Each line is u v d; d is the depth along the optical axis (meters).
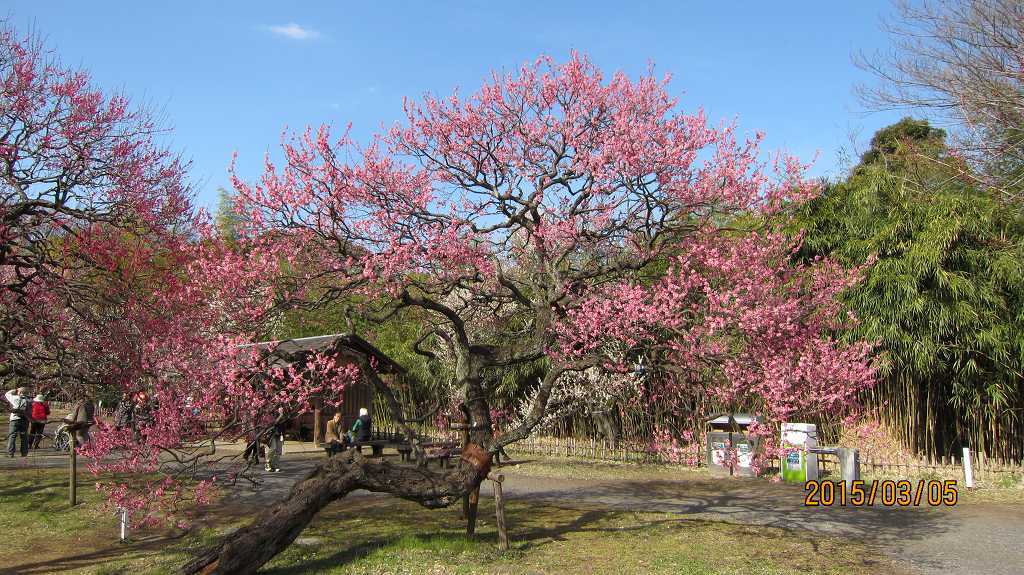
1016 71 13.86
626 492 12.13
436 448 12.69
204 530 8.74
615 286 9.07
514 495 11.83
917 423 12.98
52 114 9.31
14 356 9.51
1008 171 14.74
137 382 8.98
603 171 8.95
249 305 8.66
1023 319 11.74
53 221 9.26
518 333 10.67
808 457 12.95
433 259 8.45
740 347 8.46
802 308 8.77
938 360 12.17
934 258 11.63
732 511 10.15
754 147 9.22
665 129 9.40
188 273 9.47
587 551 7.55
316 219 8.52
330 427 14.70
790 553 7.52
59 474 12.62
